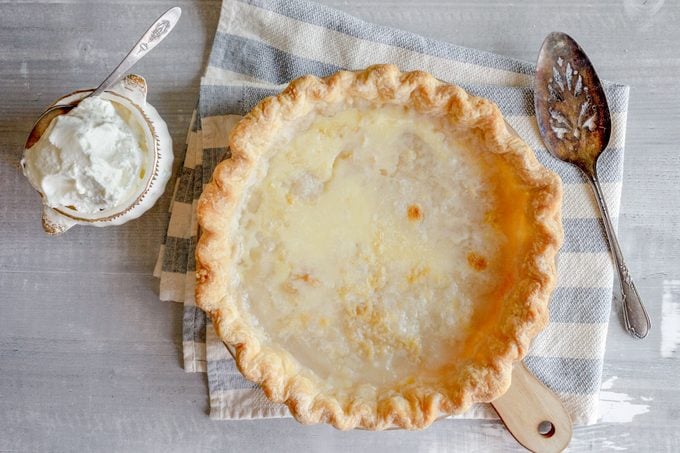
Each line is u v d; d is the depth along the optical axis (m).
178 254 0.67
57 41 0.69
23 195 0.69
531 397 0.65
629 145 0.69
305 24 0.68
